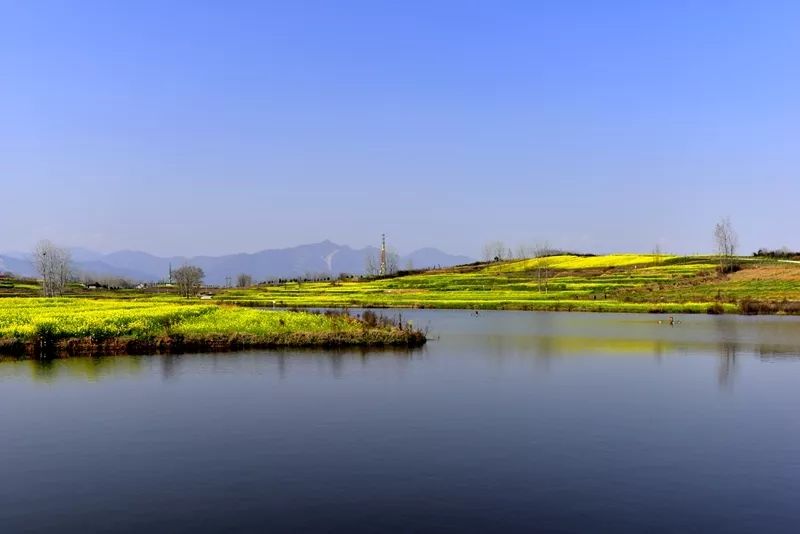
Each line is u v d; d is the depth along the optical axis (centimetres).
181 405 3122
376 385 3656
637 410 3067
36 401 3200
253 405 3130
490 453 2375
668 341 5969
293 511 1839
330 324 5781
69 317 5469
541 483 2070
